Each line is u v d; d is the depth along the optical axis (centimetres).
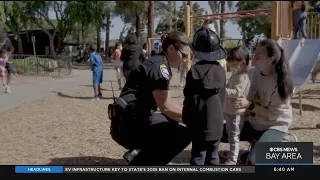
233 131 412
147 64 356
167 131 377
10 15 3500
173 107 349
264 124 396
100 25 3659
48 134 600
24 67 1855
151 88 349
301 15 972
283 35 905
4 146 525
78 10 3469
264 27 2647
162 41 363
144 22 3156
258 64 379
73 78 1867
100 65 1023
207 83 326
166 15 3105
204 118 331
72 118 736
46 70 1961
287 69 366
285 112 380
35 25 3853
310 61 693
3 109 805
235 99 387
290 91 371
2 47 1186
